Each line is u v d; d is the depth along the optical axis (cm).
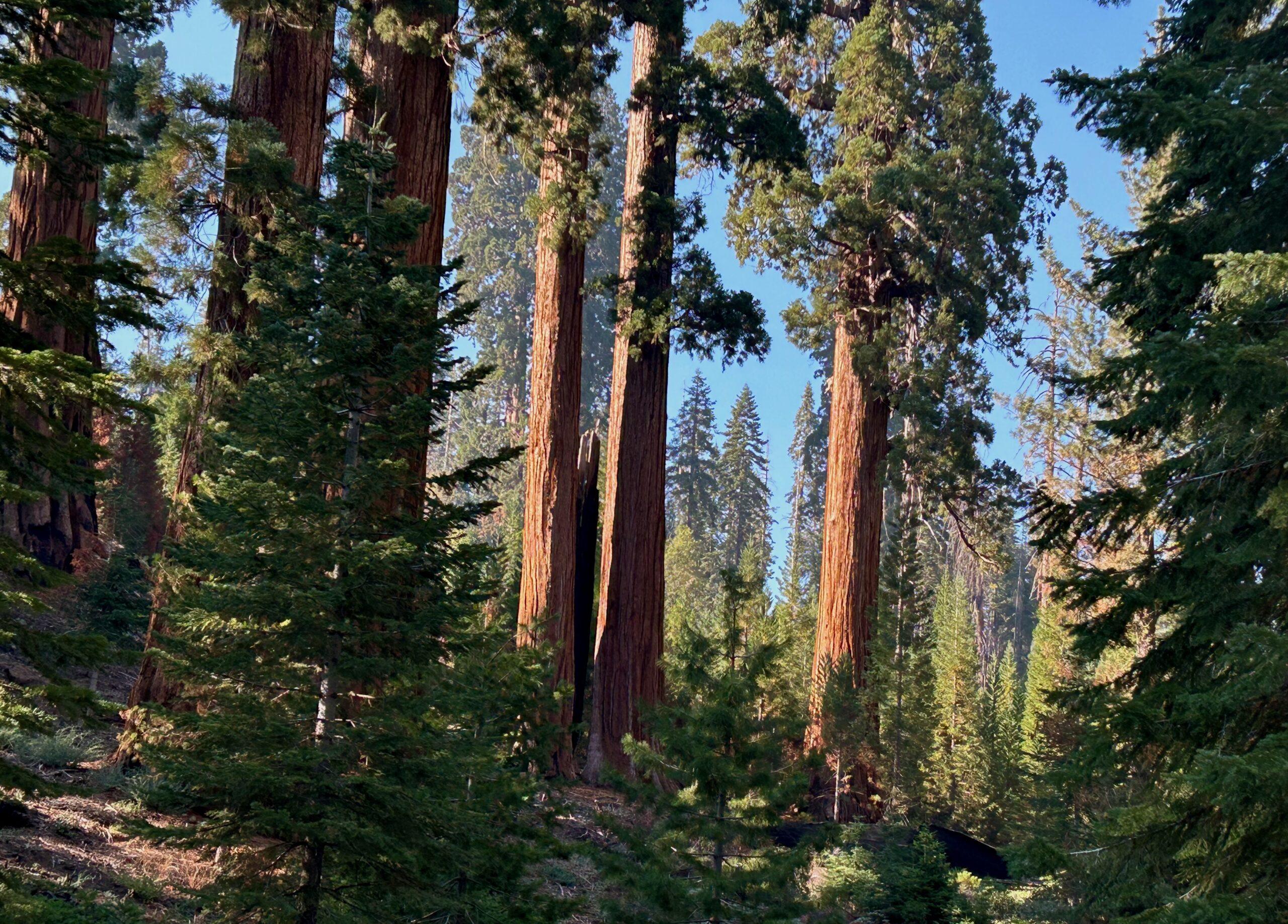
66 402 492
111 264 539
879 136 2786
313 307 756
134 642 1573
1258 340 863
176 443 2211
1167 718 833
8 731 1033
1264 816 727
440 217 1551
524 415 8194
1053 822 1477
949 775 3450
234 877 689
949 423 2609
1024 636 8600
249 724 672
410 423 747
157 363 1105
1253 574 859
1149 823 795
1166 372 841
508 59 1697
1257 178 1029
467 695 989
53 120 558
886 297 2778
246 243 1212
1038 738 2820
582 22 1906
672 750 965
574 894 1289
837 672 2452
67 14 564
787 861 926
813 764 975
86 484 516
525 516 2156
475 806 927
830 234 2670
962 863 1988
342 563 704
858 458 2731
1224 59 1095
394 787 645
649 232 2294
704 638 1016
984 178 2655
